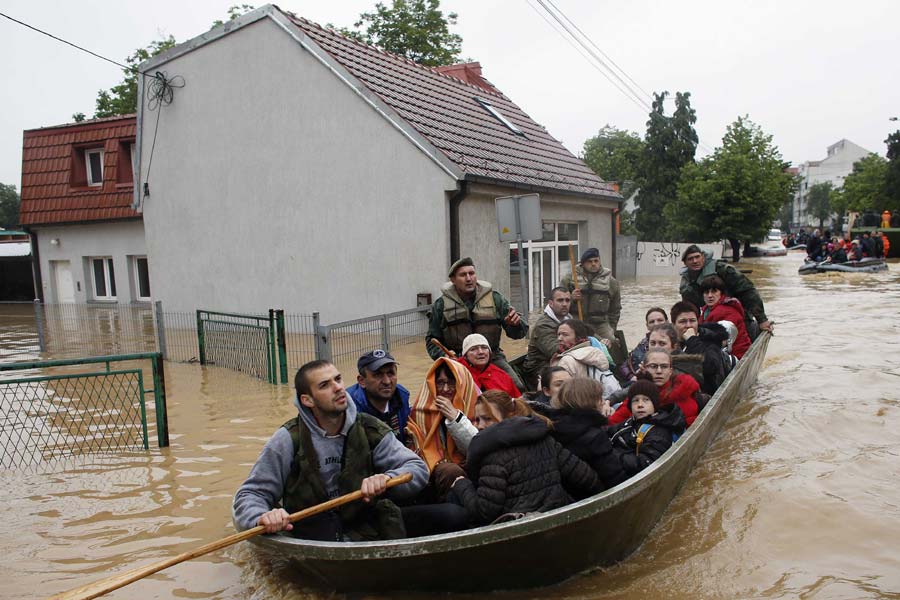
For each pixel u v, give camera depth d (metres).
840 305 15.20
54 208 19.64
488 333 6.28
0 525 4.64
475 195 12.45
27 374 10.66
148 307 12.44
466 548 3.36
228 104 13.81
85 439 6.70
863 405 7.03
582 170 18.05
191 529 4.54
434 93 15.09
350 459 3.86
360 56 14.17
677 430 4.78
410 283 12.26
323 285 13.16
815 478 5.12
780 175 35.31
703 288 7.91
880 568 3.82
